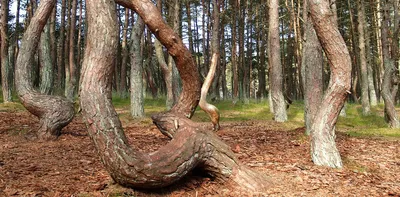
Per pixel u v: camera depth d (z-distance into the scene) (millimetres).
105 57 3508
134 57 13094
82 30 31266
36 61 26047
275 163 5590
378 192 4285
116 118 3537
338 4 24234
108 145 3412
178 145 3885
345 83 5430
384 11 12328
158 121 4680
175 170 3701
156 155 3686
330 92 5566
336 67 5434
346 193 4199
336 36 5312
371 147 7750
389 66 12008
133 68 13070
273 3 14281
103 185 3875
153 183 3605
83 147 6836
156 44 14164
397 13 12594
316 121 5676
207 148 4094
